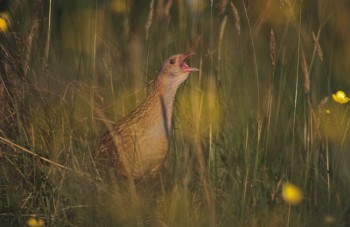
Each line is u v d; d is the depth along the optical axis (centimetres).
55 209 874
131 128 968
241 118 1039
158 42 1261
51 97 988
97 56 1204
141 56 1219
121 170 969
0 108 952
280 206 918
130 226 866
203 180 908
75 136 966
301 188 948
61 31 1223
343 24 1215
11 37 1003
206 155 1009
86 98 1022
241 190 937
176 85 981
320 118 1005
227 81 1118
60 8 1241
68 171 906
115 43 1252
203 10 1247
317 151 970
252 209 909
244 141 1016
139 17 1305
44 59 1025
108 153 971
